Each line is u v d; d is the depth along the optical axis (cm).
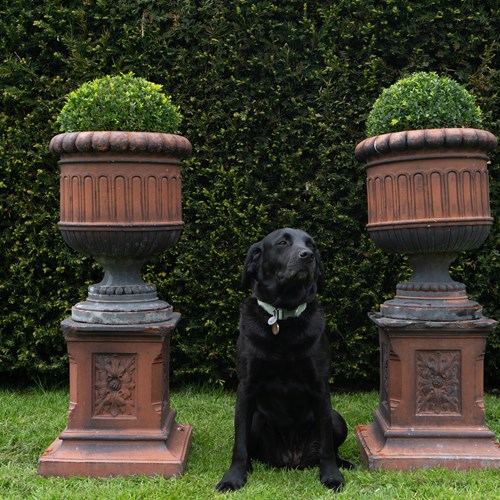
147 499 292
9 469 329
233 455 323
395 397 336
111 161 314
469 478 310
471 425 332
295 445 349
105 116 321
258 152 466
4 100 463
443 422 333
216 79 461
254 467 341
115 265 336
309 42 463
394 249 338
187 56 465
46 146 465
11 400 467
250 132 470
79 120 324
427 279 340
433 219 317
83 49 459
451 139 312
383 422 349
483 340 330
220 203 470
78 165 318
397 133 319
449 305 329
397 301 341
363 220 476
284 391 329
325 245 468
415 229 321
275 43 466
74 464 320
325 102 461
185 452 342
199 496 298
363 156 344
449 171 317
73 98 332
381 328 351
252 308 335
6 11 459
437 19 459
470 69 464
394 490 300
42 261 476
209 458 354
